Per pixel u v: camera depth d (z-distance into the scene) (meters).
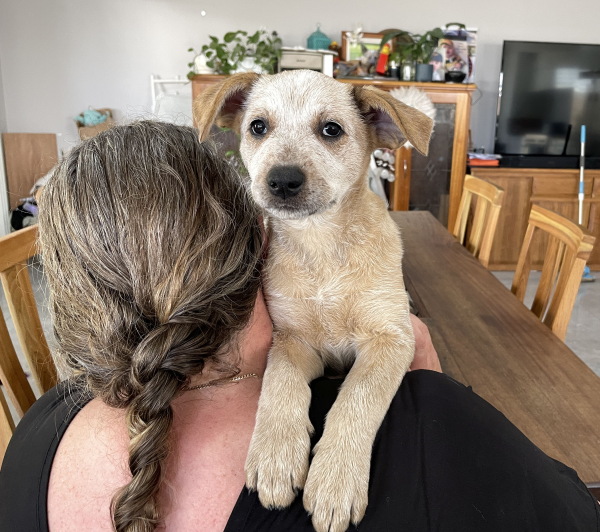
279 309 0.99
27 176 4.21
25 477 0.54
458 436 0.54
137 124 0.63
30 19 4.24
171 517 0.53
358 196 1.04
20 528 0.52
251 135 1.10
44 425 0.59
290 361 0.87
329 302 0.98
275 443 0.63
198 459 0.57
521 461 0.53
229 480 0.56
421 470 0.52
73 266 0.54
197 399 0.62
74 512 0.51
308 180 0.94
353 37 4.18
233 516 0.54
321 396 0.80
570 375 1.17
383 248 1.02
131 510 0.47
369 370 0.85
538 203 4.12
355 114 1.10
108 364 0.54
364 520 0.52
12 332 2.68
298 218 0.95
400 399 0.61
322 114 1.05
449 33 4.18
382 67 4.01
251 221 0.67
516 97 4.28
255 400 0.71
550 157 4.28
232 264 0.58
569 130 4.36
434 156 3.98
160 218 0.53
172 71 4.48
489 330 1.40
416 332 1.10
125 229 0.52
